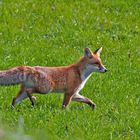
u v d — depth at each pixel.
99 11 49.84
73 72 30.58
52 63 39.22
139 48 43.41
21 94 29.56
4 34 44.19
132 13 50.28
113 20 48.47
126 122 28.16
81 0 51.53
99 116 29.02
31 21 47.00
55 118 28.02
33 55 40.09
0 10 48.28
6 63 38.09
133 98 32.62
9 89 32.69
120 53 42.19
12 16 47.53
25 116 27.84
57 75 30.08
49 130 25.92
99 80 35.66
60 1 51.03
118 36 45.59
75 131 26.08
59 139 24.67
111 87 34.50
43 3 50.28
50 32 45.09
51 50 41.59
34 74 29.38
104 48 42.84
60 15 48.34
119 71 37.91
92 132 26.36
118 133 26.69
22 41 43.19
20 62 38.59
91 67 31.00
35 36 44.34
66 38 44.19
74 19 47.81
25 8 49.06
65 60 39.75
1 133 18.06
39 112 28.77
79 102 31.73
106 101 32.03
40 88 29.56
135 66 39.34
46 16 48.03
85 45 43.50
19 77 29.14
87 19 48.03
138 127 27.62
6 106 29.84
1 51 40.66
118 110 30.22
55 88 30.14
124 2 51.94
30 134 21.36
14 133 18.31
